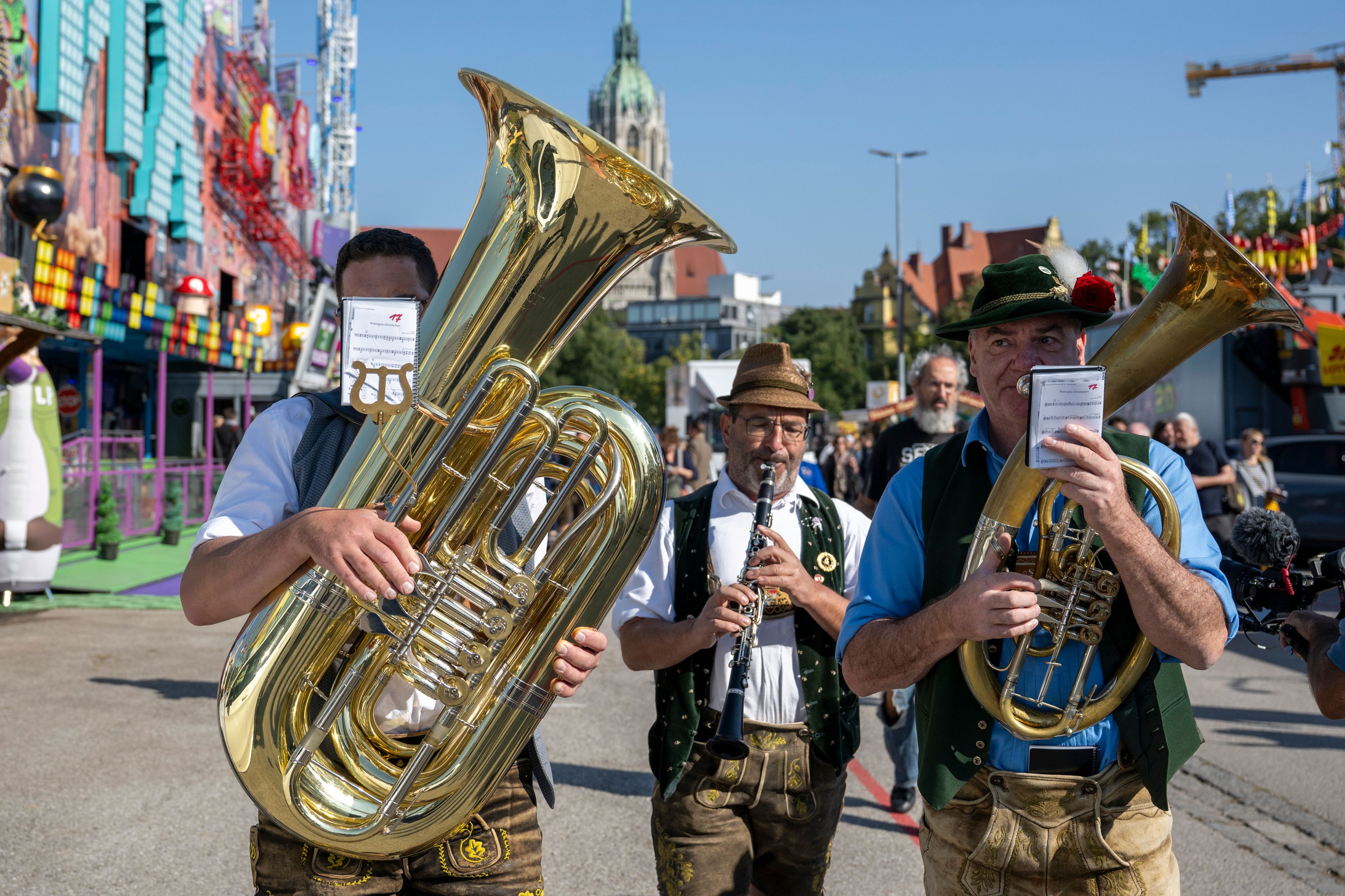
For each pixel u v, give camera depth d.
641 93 171.38
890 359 102.50
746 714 2.53
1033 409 1.59
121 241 16.31
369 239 1.92
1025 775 1.91
